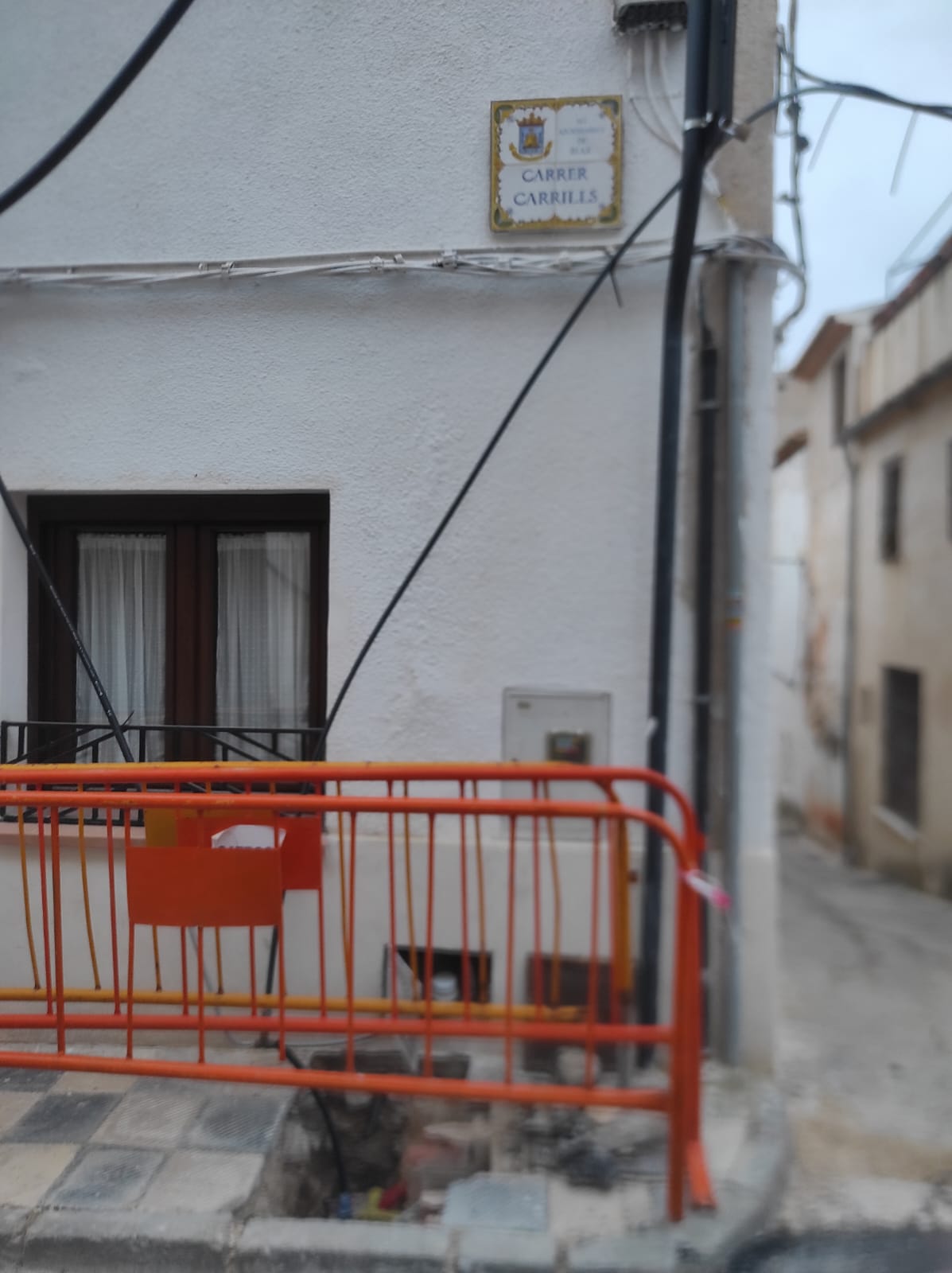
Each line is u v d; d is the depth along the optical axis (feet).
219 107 12.96
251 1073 9.66
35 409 13.35
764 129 12.07
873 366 37.11
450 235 12.61
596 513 12.40
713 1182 9.68
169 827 10.94
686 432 12.15
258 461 12.98
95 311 13.23
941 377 30.01
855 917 23.79
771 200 12.04
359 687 12.78
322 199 12.81
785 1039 13.96
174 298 13.08
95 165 13.19
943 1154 10.73
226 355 13.01
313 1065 11.87
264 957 12.73
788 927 22.15
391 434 12.73
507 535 12.54
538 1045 12.01
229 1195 9.53
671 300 11.34
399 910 12.64
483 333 12.55
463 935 9.99
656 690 11.94
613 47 12.25
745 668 12.10
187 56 13.00
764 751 12.10
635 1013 12.00
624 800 12.33
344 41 12.72
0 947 13.14
